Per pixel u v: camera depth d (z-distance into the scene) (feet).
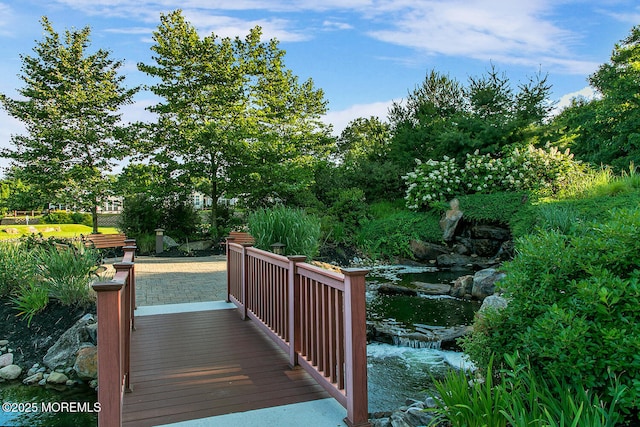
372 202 53.31
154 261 38.47
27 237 31.04
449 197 45.52
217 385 11.40
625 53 56.90
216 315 19.26
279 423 9.31
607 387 7.09
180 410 9.91
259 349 14.47
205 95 51.08
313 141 62.44
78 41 50.52
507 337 9.21
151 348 14.58
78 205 49.90
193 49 48.67
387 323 21.13
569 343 7.32
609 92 58.34
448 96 63.00
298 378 11.90
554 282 8.93
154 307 20.80
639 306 7.29
